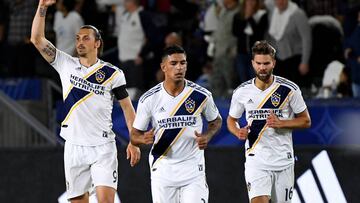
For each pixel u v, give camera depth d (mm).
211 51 37250
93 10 39562
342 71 34094
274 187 25609
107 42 40312
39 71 39375
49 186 32656
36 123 35000
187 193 24094
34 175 32750
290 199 25734
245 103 25484
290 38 34656
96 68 25312
